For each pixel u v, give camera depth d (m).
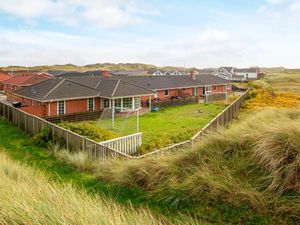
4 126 18.73
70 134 12.27
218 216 5.32
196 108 31.52
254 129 7.12
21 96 27.48
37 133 15.16
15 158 11.52
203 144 7.17
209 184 5.88
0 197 3.96
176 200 5.94
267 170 5.76
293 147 5.61
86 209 3.57
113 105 24.81
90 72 59.38
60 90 25.23
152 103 30.28
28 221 3.19
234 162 6.34
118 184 7.36
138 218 3.92
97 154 10.61
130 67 171.50
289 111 13.19
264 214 5.07
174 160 7.16
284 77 82.75
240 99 25.47
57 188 5.03
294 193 5.20
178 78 43.22
